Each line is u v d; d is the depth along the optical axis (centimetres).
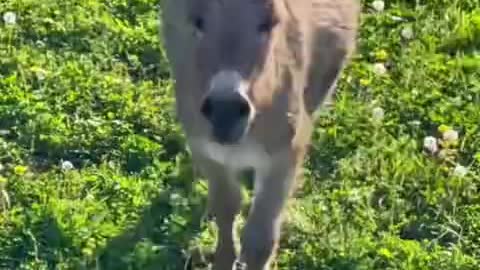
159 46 565
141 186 495
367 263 470
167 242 475
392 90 549
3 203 485
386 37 580
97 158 511
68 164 504
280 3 397
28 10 578
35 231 474
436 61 570
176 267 468
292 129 431
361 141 523
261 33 384
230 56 379
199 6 385
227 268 462
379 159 513
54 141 512
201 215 486
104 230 476
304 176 504
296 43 429
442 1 600
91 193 493
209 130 405
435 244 479
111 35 570
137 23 581
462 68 566
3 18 571
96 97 535
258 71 385
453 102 545
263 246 440
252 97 394
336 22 479
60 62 554
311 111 485
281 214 444
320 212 489
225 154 430
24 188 491
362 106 538
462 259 472
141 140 515
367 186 504
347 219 488
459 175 504
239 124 380
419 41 579
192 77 411
